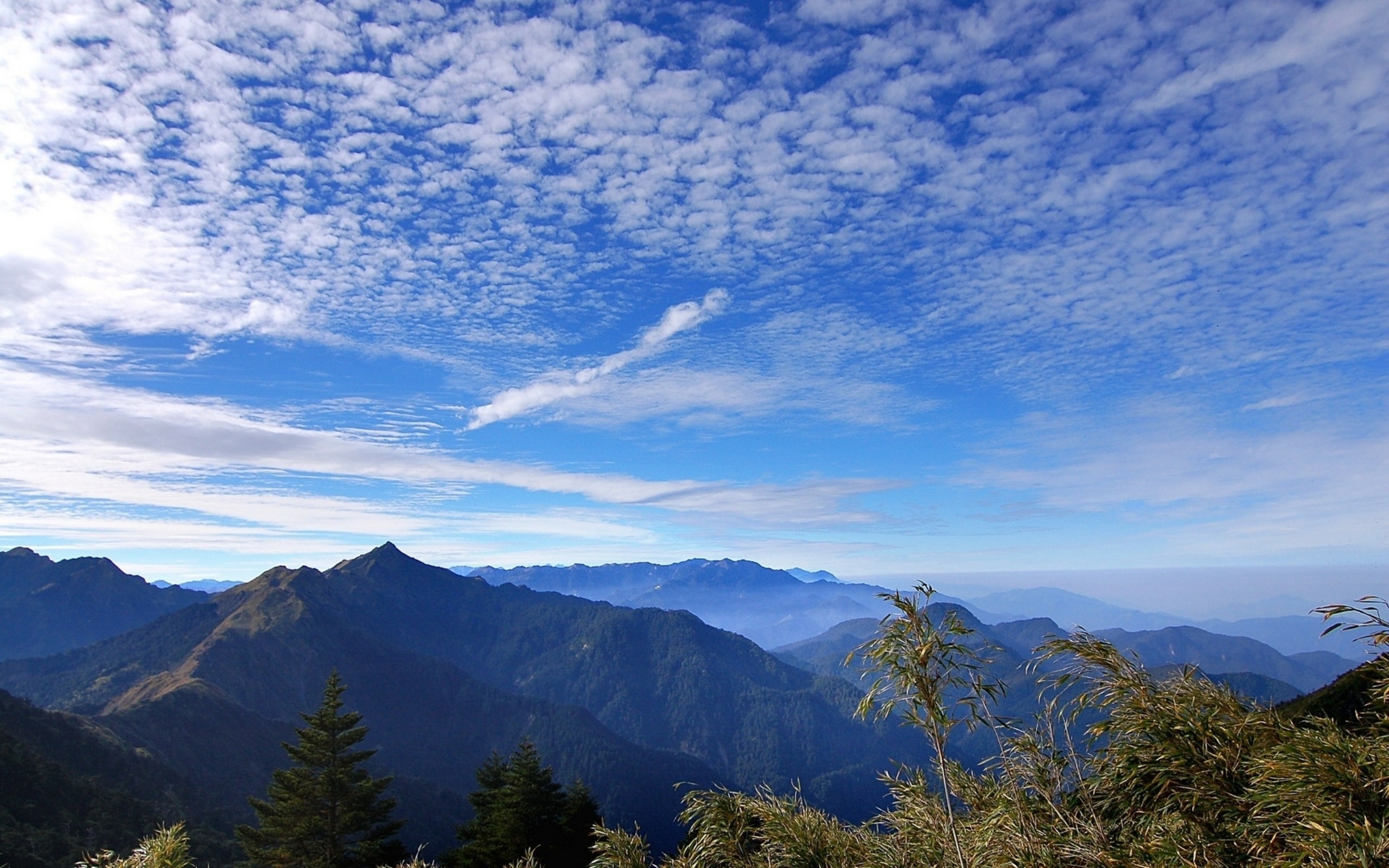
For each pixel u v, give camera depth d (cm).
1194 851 489
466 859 3644
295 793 4019
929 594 539
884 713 533
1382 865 414
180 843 1233
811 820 747
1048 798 566
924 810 677
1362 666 535
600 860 834
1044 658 630
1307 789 463
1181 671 609
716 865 763
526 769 3766
